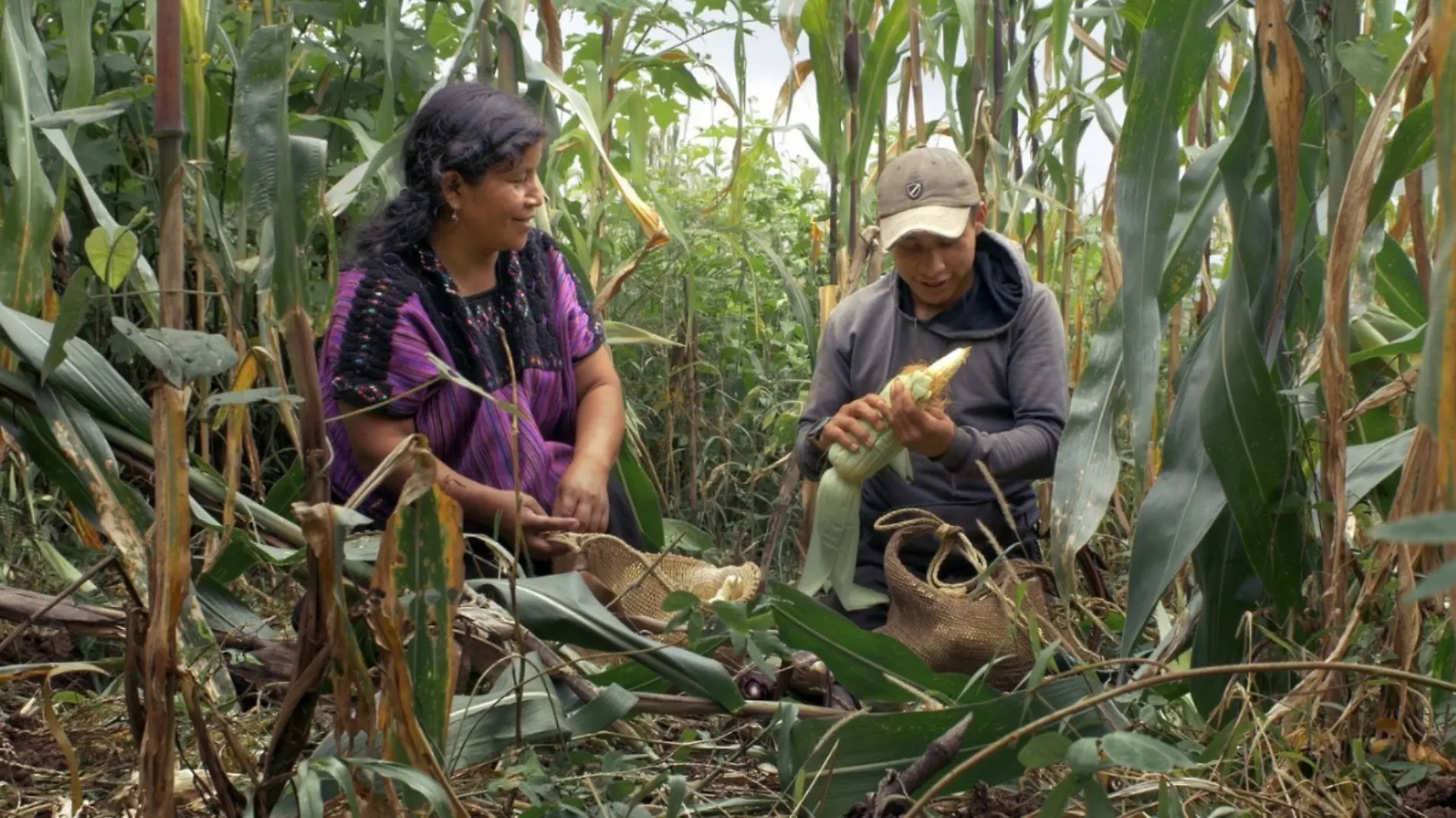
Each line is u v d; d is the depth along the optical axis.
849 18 3.90
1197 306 3.84
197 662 2.32
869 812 2.00
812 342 4.27
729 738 2.59
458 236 3.14
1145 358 2.37
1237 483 2.31
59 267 3.49
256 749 2.36
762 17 4.28
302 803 1.56
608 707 2.15
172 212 1.48
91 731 2.53
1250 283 2.45
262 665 2.54
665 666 2.24
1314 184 2.55
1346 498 2.24
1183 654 2.88
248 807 1.70
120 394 2.15
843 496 3.15
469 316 3.12
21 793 2.28
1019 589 2.26
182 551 1.54
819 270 5.46
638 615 2.91
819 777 2.08
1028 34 4.13
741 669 2.62
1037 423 3.22
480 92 3.07
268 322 1.92
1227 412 2.31
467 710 2.13
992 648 2.78
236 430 2.02
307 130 4.29
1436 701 2.40
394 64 4.31
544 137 3.11
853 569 3.19
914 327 3.38
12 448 2.87
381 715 1.64
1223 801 1.98
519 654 2.04
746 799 2.20
